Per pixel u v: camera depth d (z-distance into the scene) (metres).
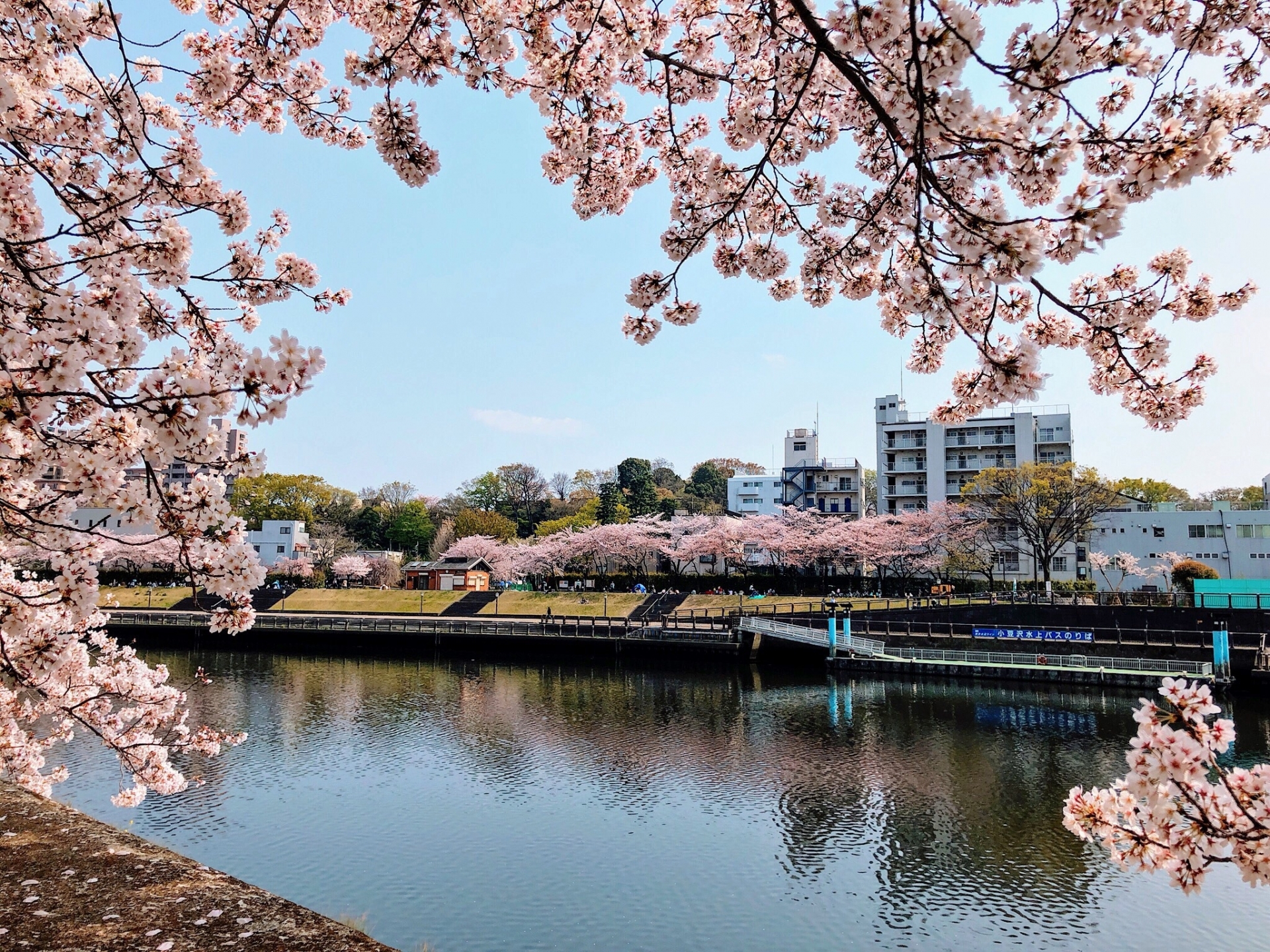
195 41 5.62
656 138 5.92
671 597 48.22
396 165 4.77
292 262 5.60
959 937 11.09
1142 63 3.33
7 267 3.42
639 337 5.45
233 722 24.41
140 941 2.61
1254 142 3.48
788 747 21.00
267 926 2.74
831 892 12.51
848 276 5.18
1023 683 28.42
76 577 4.54
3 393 2.93
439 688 31.03
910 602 38.66
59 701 6.86
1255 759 18.09
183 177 5.23
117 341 3.22
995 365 3.68
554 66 4.54
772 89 4.92
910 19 2.90
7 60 4.46
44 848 3.46
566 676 33.81
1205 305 4.07
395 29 4.46
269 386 2.95
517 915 11.70
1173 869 2.89
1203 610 28.27
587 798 17.08
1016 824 15.25
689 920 11.58
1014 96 3.12
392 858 13.81
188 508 3.59
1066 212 3.26
